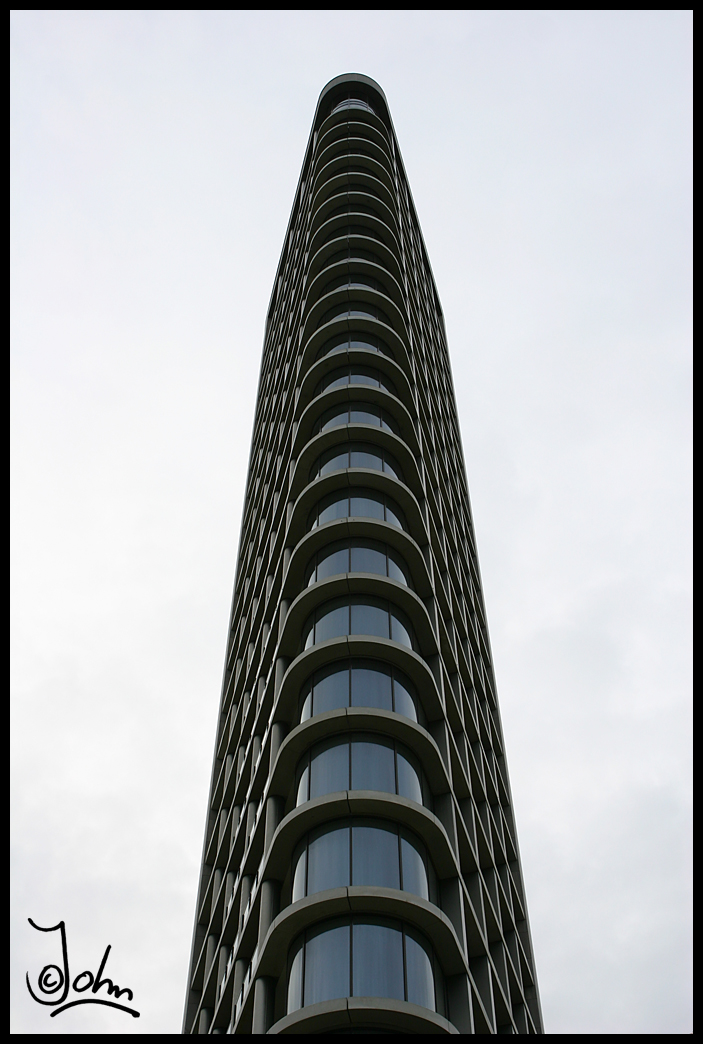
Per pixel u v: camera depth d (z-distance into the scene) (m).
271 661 45.69
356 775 31.91
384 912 28.36
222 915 49.12
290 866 31.20
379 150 72.25
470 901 37.12
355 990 26.23
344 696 34.81
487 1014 34.78
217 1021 39.78
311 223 67.69
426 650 39.47
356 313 55.44
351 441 46.50
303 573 41.97
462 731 44.50
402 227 72.31
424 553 43.78
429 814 30.94
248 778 49.78
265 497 63.78
